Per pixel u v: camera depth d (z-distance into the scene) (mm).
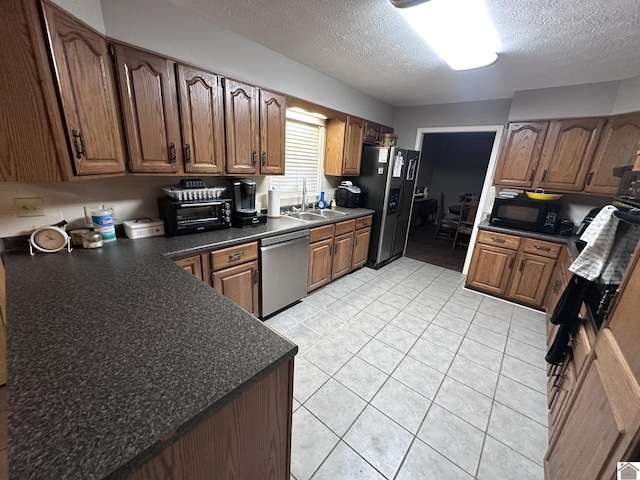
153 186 2062
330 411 1596
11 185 1509
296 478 1251
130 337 867
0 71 1037
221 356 800
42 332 874
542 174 2859
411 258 4500
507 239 2986
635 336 833
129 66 1546
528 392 1802
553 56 2070
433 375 1913
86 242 1666
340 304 2848
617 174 1791
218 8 1727
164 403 633
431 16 1614
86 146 1352
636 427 702
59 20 1163
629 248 1303
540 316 2779
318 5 1627
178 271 1388
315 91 2801
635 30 1632
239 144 2170
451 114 3717
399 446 1410
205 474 724
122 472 505
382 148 3535
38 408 604
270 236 2275
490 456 1382
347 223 3254
